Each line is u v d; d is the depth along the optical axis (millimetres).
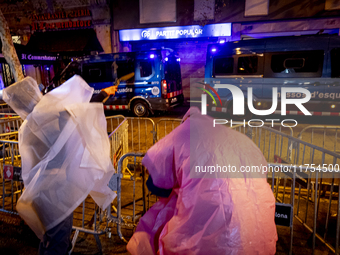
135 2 12266
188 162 1573
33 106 1816
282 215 2182
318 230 2693
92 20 12992
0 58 9938
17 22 13656
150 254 1784
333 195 3354
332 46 6742
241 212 1492
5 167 2686
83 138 1798
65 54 12977
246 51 7672
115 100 9406
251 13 11195
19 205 1667
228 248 1466
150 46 13195
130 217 2672
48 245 1779
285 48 7199
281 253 2365
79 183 1769
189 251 1485
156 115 9672
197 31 12109
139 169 4371
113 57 9117
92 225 2617
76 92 1866
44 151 1739
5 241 2557
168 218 1798
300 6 10641
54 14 13180
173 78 9477
